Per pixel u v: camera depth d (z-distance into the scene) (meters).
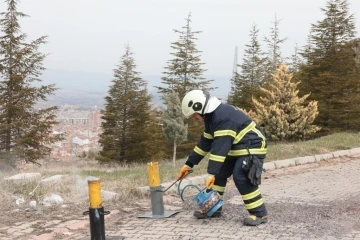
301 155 12.49
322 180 9.58
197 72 36.41
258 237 5.57
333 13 28.05
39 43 25.83
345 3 27.95
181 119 15.27
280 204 7.28
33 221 6.38
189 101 6.03
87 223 6.28
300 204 7.28
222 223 6.23
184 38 36.31
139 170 11.34
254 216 6.12
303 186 8.93
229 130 5.89
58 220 6.43
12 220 6.41
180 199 7.70
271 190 8.55
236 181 6.11
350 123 26.11
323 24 28.20
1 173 10.43
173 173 9.92
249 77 41.03
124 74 35.12
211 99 6.02
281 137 19.14
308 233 5.70
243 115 6.09
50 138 24.77
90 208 5.36
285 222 6.21
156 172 6.64
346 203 7.27
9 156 21.19
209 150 6.36
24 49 24.88
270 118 19.22
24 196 7.55
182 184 8.62
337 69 27.78
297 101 19.36
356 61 28.09
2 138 23.64
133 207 7.18
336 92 26.25
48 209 6.93
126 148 33.09
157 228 6.05
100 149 33.28
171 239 5.56
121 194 7.68
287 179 9.76
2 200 7.22
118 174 10.39
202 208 6.37
